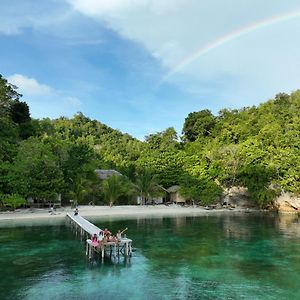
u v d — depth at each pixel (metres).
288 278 23.69
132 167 91.69
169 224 51.31
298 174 72.88
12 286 21.62
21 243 35.25
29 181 58.41
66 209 65.81
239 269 25.89
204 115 122.06
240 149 82.25
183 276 23.97
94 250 29.20
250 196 82.06
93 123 175.75
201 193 78.94
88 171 77.00
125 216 61.19
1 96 76.12
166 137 125.31
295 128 82.00
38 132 90.50
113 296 19.97
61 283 22.27
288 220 57.88
